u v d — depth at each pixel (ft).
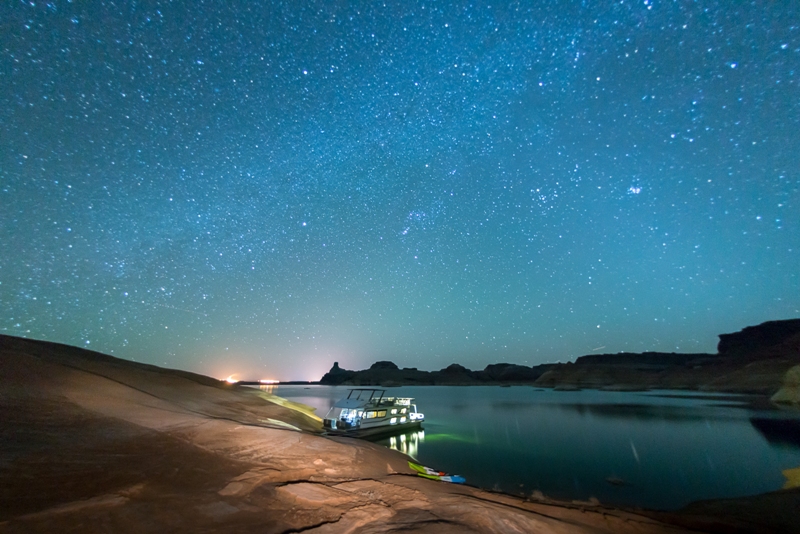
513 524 26.09
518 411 176.86
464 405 212.23
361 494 28.99
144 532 18.10
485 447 91.50
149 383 64.03
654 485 63.87
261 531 20.01
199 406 59.16
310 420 87.66
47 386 44.01
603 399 248.11
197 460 30.71
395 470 44.57
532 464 76.07
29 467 23.79
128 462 27.55
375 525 23.03
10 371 45.11
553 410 180.45
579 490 60.13
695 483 65.31
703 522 38.83
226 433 41.34
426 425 127.65
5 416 32.78
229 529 19.69
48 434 30.86
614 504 53.42
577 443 98.84
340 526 22.34
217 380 97.45
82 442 30.45
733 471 73.26
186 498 22.91
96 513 19.01
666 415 154.10
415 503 28.43
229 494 24.67
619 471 72.08
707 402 202.80
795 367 182.70
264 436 43.04
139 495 22.13
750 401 194.80
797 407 161.27
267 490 26.40
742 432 113.60
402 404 111.86
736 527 37.68
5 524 16.56
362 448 52.80
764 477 69.31
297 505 24.56
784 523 39.55
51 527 16.98
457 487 40.37
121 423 37.65
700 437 106.73
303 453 39.58
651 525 35.14
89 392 46.24
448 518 25.50
